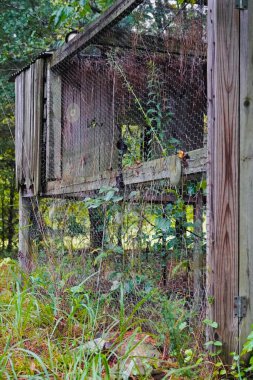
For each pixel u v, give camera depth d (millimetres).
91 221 3822
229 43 2225
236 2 2229
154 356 2318
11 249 8977
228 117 2217
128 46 3826
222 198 2207
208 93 2256
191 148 3590
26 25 7457
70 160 4207
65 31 6758
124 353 2254
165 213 2984
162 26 3547
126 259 3076
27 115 4750
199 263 2568
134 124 3783
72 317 2646
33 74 4598
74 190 3943
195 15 3297
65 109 4285
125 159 3492
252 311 2230
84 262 3398
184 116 3646
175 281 2842
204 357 2166
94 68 4078
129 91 3703
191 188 2814
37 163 4461
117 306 3020
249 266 2236
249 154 2246
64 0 6559
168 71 3742
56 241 3736
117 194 3312
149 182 3045
